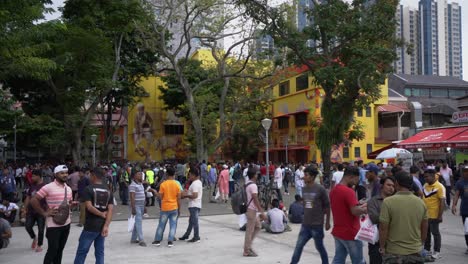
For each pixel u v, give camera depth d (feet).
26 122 90.27
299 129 146.41
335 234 22.21
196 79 141.28
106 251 34.14
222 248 35.06
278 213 41.11
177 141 170.19
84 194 23.66
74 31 82.17
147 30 101.24
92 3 88.28
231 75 105.19
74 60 84.74
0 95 61.31
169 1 104.88
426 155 110.63
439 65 308.81
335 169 61.26
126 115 169.27
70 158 129.29
